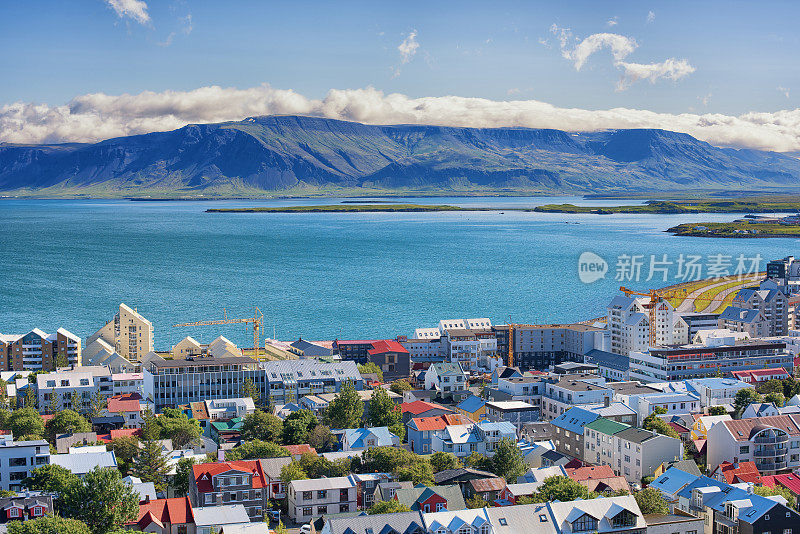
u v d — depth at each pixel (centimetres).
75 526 16350
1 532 16050
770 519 17812
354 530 16950
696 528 18350
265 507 19650
